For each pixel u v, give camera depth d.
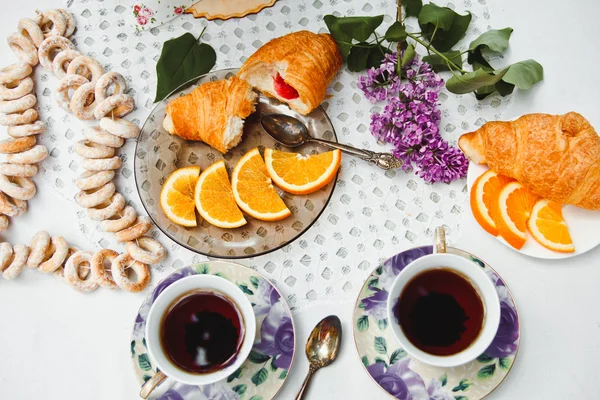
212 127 0.79
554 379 0.77
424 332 0.75
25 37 0.84
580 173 0.74
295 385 0.79
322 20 0.84
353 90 0.83
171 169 0.82
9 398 0.81
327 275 0.80
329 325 0.78
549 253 0.77
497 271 0.79
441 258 0.73
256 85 0.82
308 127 0.81
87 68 0.85
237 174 0.80
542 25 0.82
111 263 0.82
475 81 0.75
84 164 0.81
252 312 0.74
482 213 0.77
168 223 0.80
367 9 0.84
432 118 0.79
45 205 0.84
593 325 0.78
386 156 0.79
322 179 0.79
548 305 0.78
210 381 0.73
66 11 0.85
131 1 0.86
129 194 0.83
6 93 0.83
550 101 0.81
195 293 0.76
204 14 0.85
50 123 0.85
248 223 0.80
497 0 0.83
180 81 0.83
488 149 0.77
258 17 0.85
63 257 0.81
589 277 0.78
